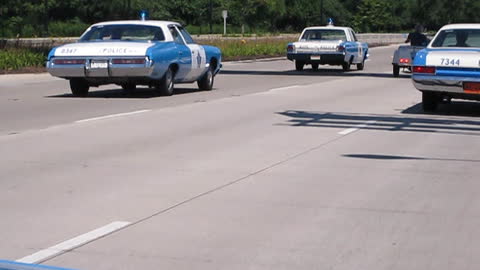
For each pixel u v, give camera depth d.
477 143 14.19
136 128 15.31
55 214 8.47
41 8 74.81
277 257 7.02
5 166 11.15
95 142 13.44
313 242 7.52
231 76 33.41
